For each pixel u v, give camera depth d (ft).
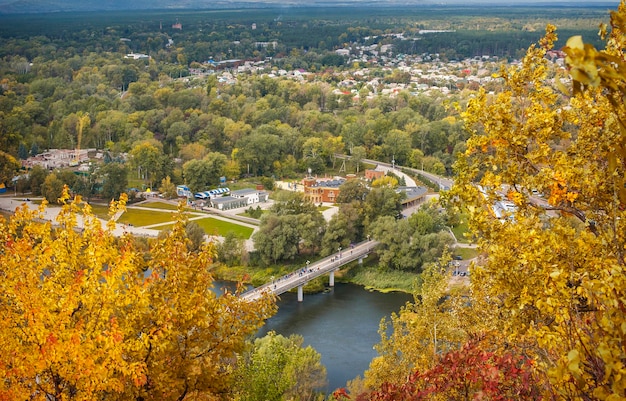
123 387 68.49
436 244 396.98
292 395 188.44
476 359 62.64
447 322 114.93
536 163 72.28
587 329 45.06
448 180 625.41
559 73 29.96
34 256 73.26
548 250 61.31
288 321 322.34
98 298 70.38
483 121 74.08
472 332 98.73
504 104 72.95
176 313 75.46
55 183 538.88
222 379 81.76
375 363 133.08
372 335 298.15
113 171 554.05
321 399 203.00
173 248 84.64
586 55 28.68
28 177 583.17
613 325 39.58
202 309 78.02
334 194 562.66
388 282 386.11
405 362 125.80
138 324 76.13
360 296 366.63
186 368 77.30
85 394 65.05
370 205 455.22
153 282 81.20
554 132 73.00
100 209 526.98
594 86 28.53
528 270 67.51
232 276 399.24
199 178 609.83
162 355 74.54
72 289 68.69
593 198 68.54
